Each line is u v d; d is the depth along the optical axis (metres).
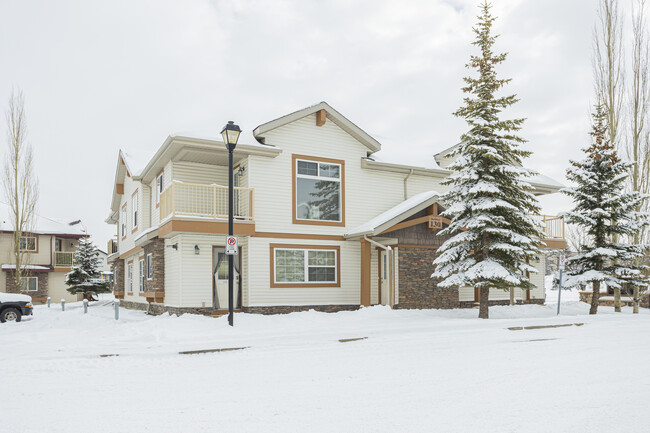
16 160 34.66
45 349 10.79
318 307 19.39
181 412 5.77
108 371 8.38
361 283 19.27
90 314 20.80
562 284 19.73
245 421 5.36
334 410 5.76
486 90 16.83
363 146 21.23
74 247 44.00
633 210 19.91
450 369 8.15
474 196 17.02
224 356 9.80
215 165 20.17
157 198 21.53
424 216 19.98
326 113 20.14
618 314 19.14
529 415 5.41
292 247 19.12
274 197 18.95
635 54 22.52
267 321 14.98
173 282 18.55
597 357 9.16
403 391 6.67
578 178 19.89
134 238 24.78
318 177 20.05
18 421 5.51
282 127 19.39
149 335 12.43
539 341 11.38
